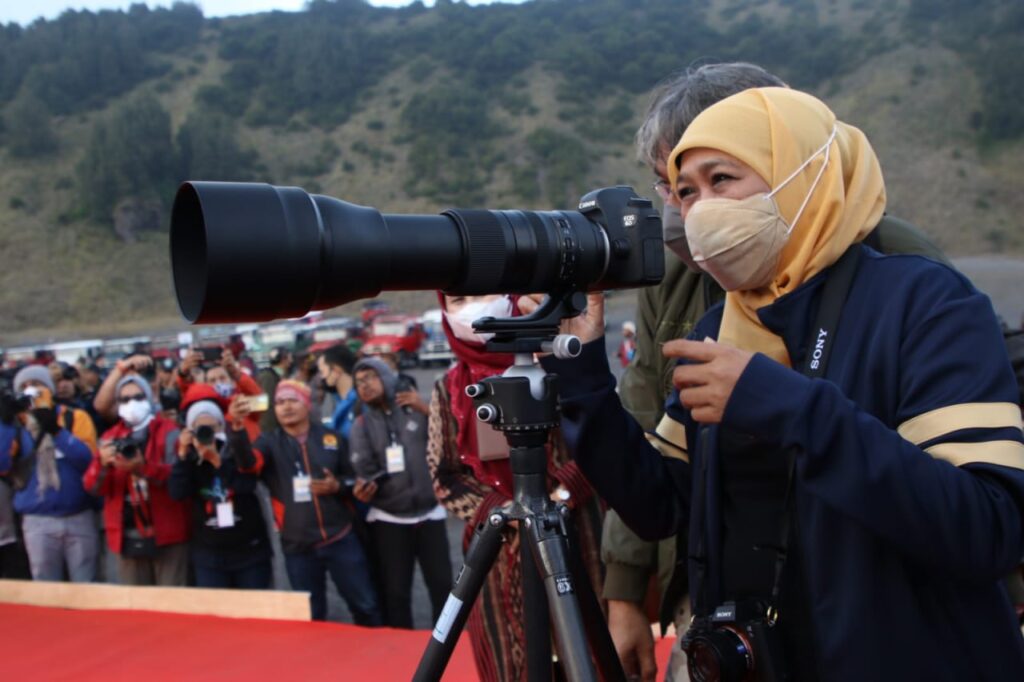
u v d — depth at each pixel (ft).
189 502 15.71
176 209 3.83
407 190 238.07
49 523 16.93
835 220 4.25
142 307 201.77
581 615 4.16
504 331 4.41
